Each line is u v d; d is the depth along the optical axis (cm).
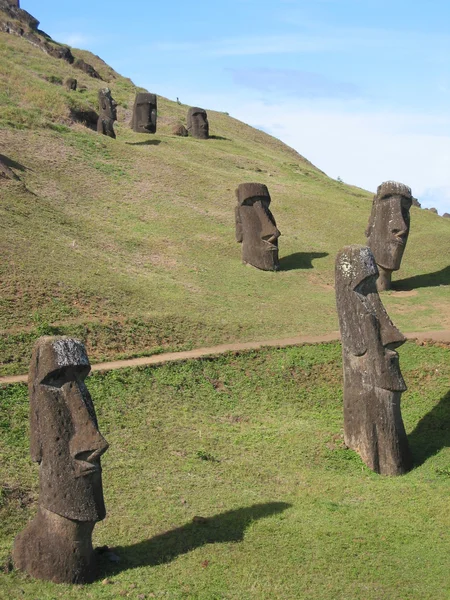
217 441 2173
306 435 2256
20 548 1446
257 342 2922
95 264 3441
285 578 1522
